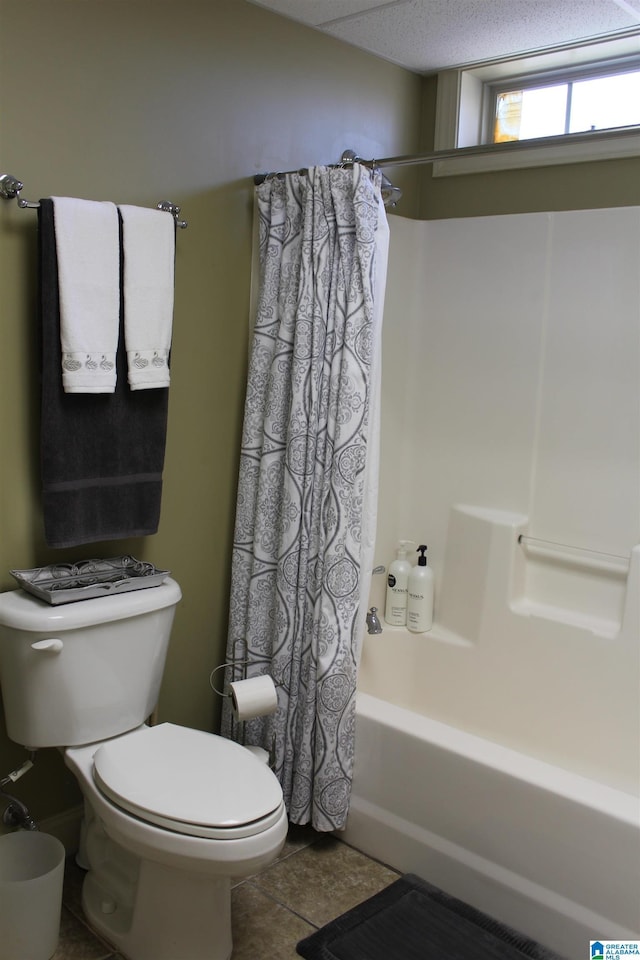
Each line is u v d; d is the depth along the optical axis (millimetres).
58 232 1858
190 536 2428
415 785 2178
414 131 2947
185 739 1988
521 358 2645
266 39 2361
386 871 2254
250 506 2414
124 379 2029
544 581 2625
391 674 2777
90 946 1972
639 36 2492
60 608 1906
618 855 1829
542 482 2629
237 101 2316
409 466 2916
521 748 2545
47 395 1904
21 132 1878
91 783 1867
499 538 2600
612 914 1854
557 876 1932
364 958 1923
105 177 2051
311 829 2445
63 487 1953
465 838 2094
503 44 2586
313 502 2283
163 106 2143
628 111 2619
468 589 2682
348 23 2441
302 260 2238
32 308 1968
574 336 2537
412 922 2043
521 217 2609
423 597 2744
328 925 2031
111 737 2051
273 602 2396
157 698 2199
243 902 2115
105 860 2039
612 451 2490
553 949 1951
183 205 2236
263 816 1739
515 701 2559
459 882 2117
